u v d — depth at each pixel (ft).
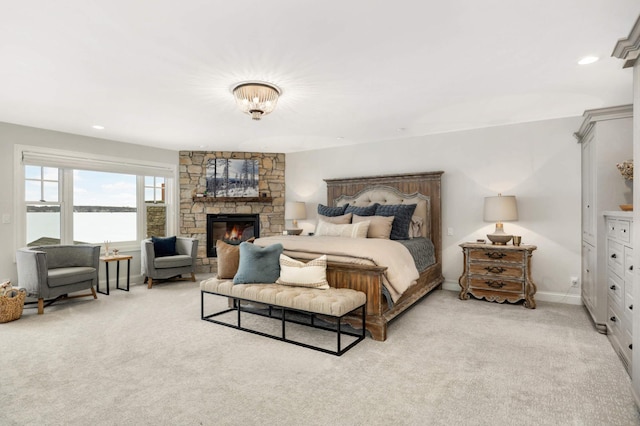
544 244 13.99
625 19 6.58
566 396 6.77
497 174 14.93
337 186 18.94
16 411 6.25
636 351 6.19
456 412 6.24
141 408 6.35
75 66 8.50
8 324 11.16
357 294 9.62
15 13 6.19
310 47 7.64
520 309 12.71
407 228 14.99
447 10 6.26
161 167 19.04
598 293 10.25
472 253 13.92
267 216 20.88
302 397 6.73
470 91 10.54
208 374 7.68
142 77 9.21
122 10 6.15
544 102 11.70
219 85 9.82
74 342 9.58
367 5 6.08
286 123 14.25
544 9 6.25
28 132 14.20
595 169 10.41
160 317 11.89
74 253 14.62
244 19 6.49
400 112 12.76
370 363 8.25
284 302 9.53
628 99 11.40
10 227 13.69
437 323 11.18
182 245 18.34
